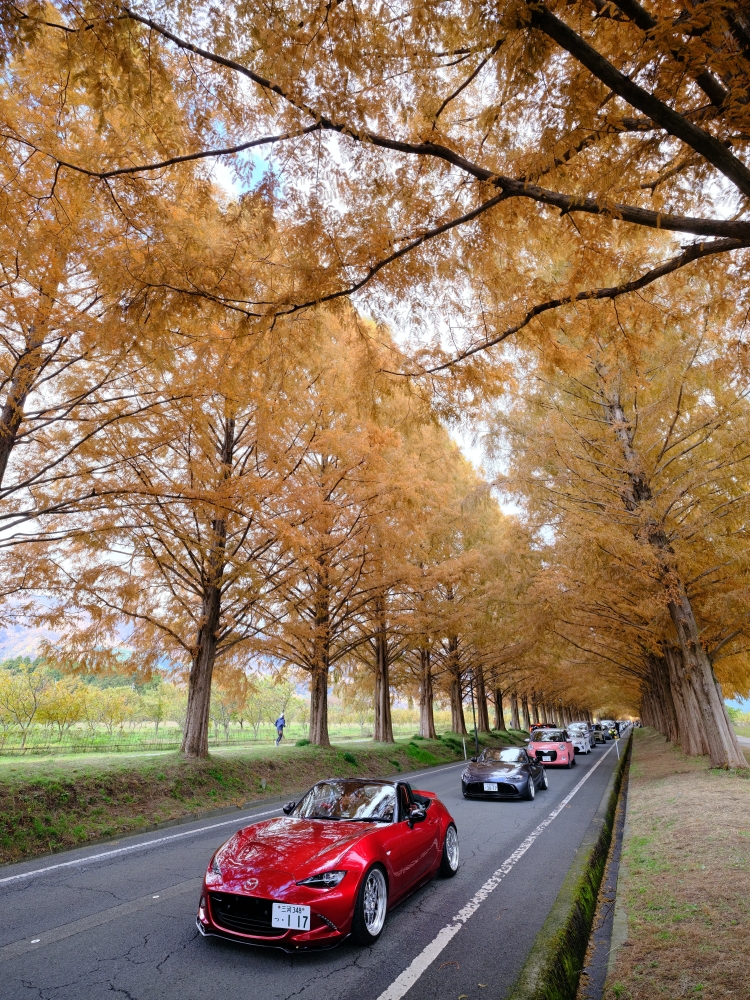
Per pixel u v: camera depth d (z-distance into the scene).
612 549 11.72
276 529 9.98
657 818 8.34
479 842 8.01
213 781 11.38
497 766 12.93
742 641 15.24
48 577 8.86
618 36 3.10
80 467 8.74
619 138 3.44
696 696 12.70
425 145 3.60
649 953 3.78
